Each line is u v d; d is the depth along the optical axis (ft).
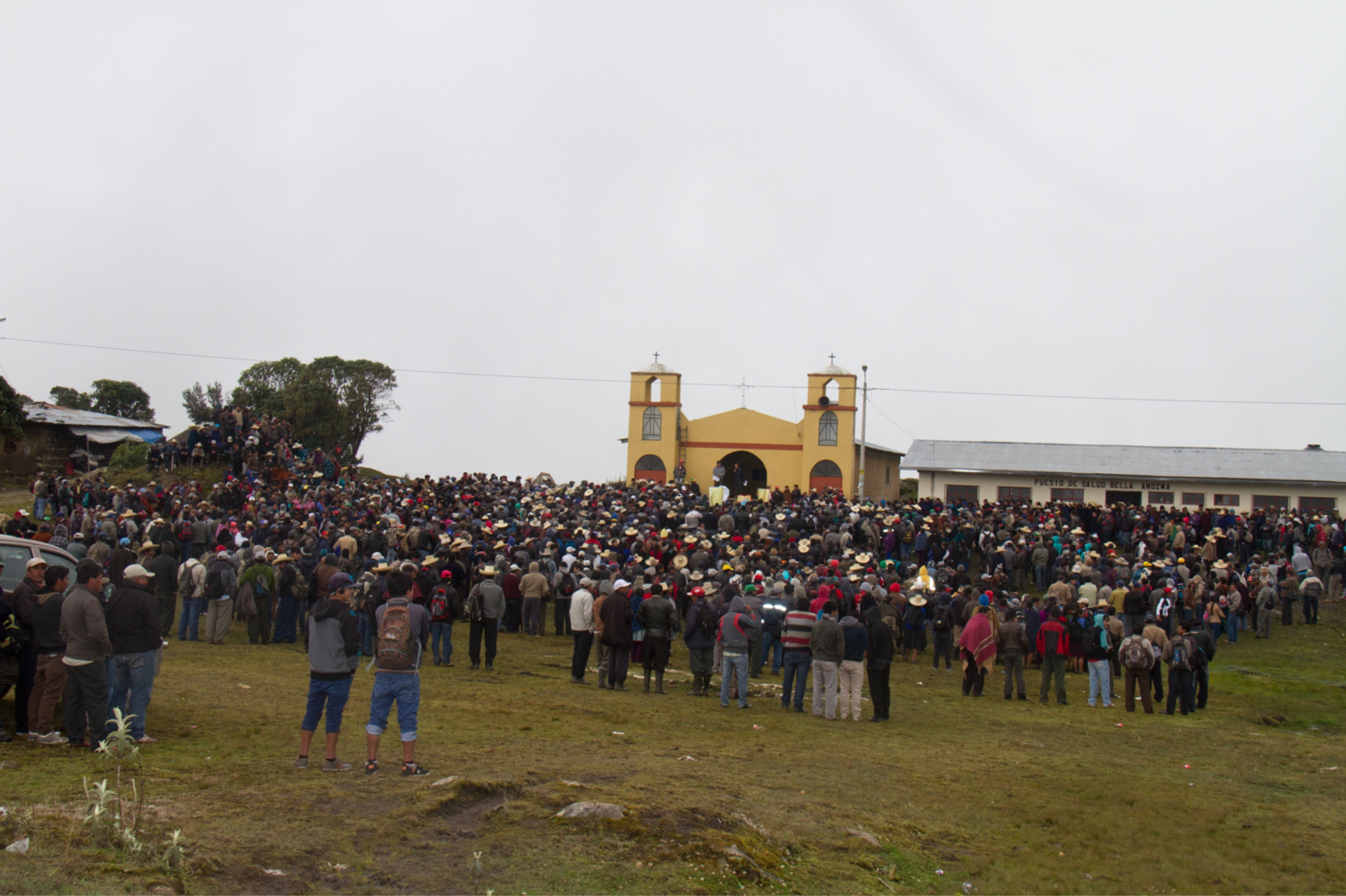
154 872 22.91
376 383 230.07
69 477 143.13
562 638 81.46
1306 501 168.76
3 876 21.27
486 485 139.13
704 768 38.81
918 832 33.73
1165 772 45.98
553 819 28.84
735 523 123.34
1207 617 94.17
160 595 65.10
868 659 55.77
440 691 54.29
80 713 35.32
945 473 181.78
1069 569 100.01
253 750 36.63
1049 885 29.86
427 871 25.14
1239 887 30.76
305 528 86.43
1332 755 52.08
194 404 264.72
